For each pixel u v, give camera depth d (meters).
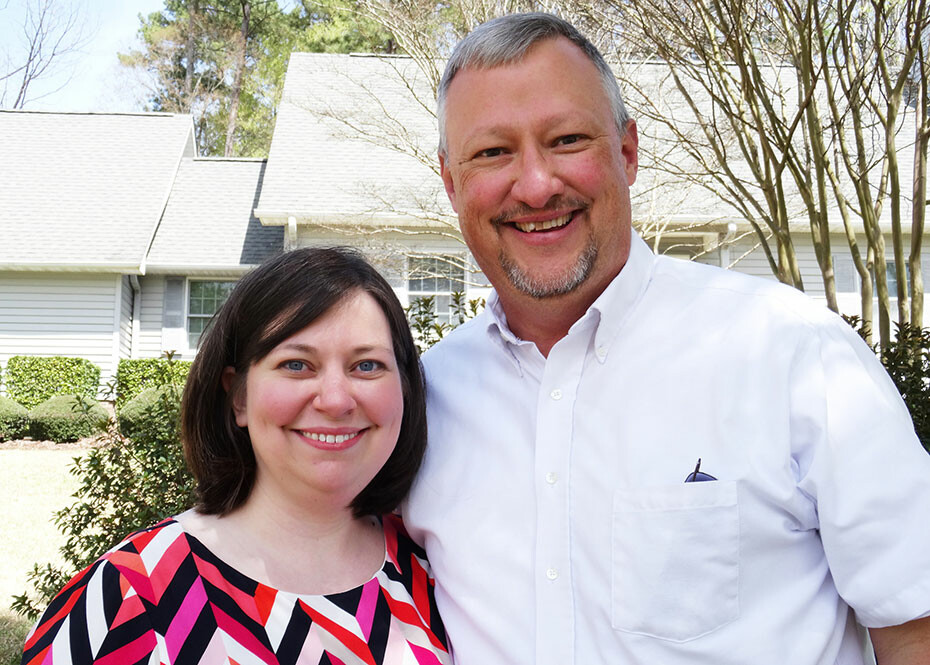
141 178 16.84
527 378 1.96
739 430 1.73
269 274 1.77
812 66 4.68
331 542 1.81
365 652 1.67
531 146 1.86
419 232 12.24
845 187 10.70
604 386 1.84
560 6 6.41
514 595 1.81
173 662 1.51
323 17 27.86
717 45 5.35
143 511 3.88
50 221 15.55
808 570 1.72
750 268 13.84
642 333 1.86
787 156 5.11
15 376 14.10
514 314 2.00
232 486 1.80
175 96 33.12
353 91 13.91
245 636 1.59
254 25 32.44
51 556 6.90
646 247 2.01
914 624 1.62
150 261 15.15
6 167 16.81
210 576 1.64
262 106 32.69
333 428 1.72
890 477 1.62
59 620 1.51
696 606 1.67
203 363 1.82
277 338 1.70
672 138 7.88
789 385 1.72
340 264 1.81
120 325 14.90
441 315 13.70
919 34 4.71
